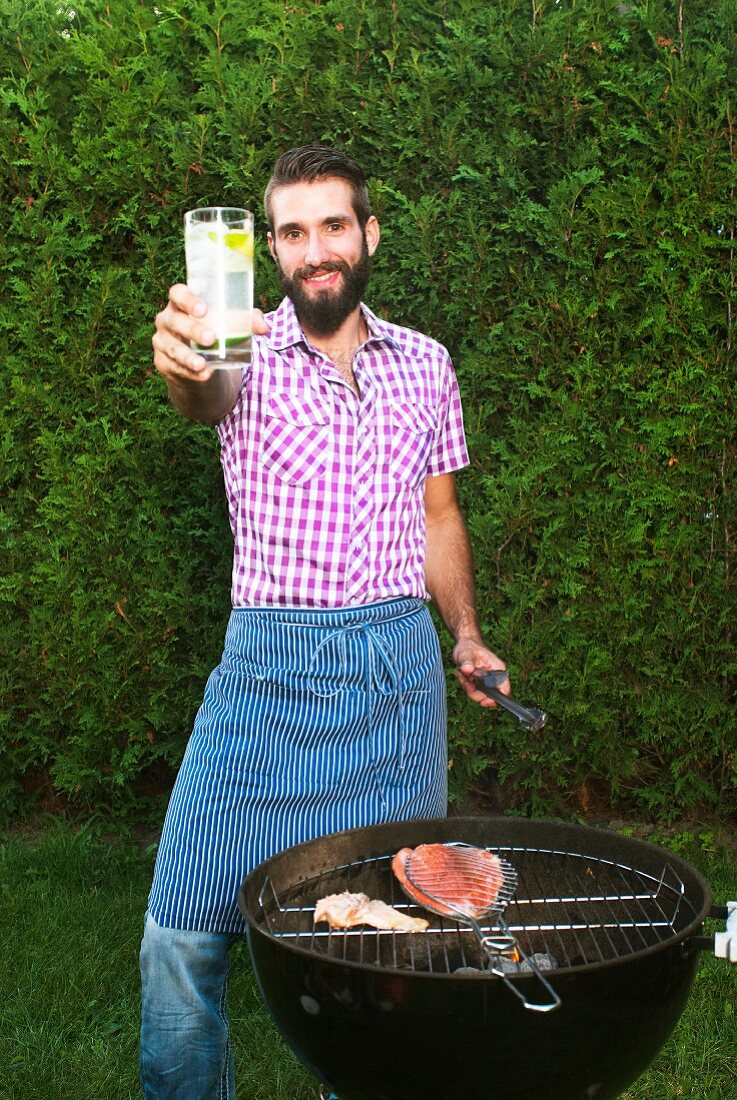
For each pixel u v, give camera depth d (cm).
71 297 373
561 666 362
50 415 372
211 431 358
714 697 362
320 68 357
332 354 210
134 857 364
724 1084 251
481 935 158
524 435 354
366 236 207
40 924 318
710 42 344
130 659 372
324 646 195
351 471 199
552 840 193
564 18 340
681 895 175
